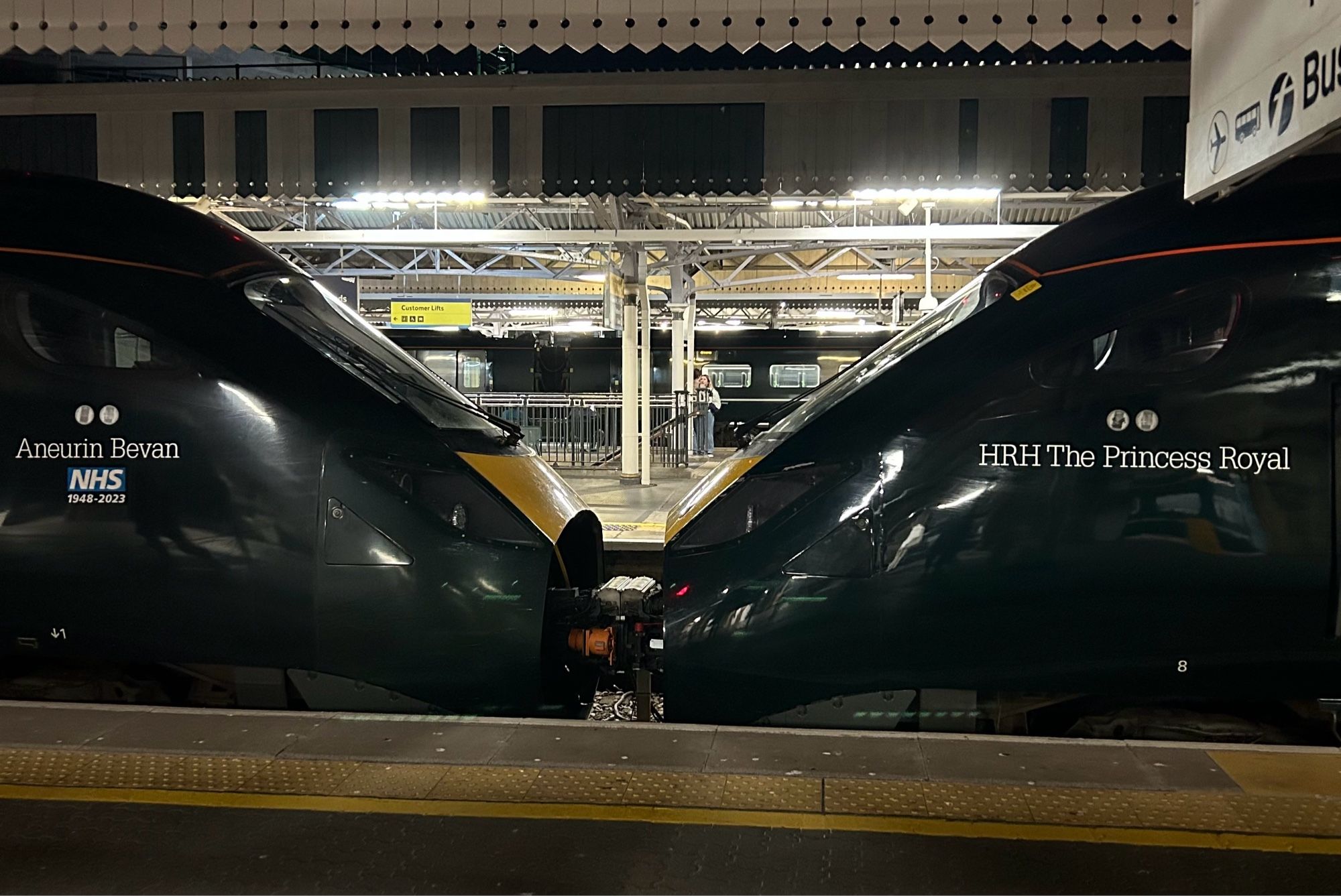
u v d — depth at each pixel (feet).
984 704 14.88
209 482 15.89
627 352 47.75
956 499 14.61
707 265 70.59
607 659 17.35
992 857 10.19
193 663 16.20
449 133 25.35
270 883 9.84
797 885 9.77
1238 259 14.21
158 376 16.10
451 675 16.12
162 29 20.88
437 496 16.33
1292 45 10.80
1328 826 10.66
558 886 9.79
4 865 10.11
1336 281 13.89
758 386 83.56
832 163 24.31
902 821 10.92
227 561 15.87
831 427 15.30
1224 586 13.99
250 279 17.04
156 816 11.09
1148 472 14.15
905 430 14.92
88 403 16.03
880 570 14.76
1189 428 14.08
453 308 71.15
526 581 16.34
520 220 42.63
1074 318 14.65
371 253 60.85
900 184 24.13
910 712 14.89
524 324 91.20
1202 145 12.73
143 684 16.65
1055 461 14.39
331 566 15.84
